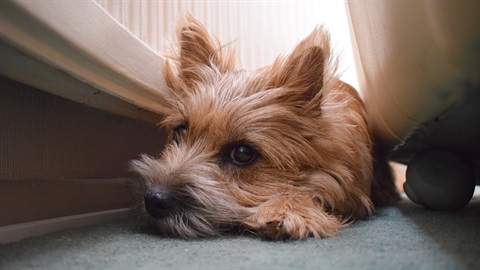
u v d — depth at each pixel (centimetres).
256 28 56
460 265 21
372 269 21
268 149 35
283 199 33
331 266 21
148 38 43
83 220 36
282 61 38
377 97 41
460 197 41
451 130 36
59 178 35
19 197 31
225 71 42
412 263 22
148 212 32
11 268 22
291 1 57
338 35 54
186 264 22
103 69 32
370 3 35
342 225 33
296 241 28
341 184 37
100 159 40
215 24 52
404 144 45
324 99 37
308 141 36
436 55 28
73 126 37
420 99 33
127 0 40
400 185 58
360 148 41
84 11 29
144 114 43
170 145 38
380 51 35
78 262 23
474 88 29
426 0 27
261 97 36
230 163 35
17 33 25
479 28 26
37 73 29
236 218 32
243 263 22
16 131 31
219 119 35
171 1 46
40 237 28
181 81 41
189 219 31
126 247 26
